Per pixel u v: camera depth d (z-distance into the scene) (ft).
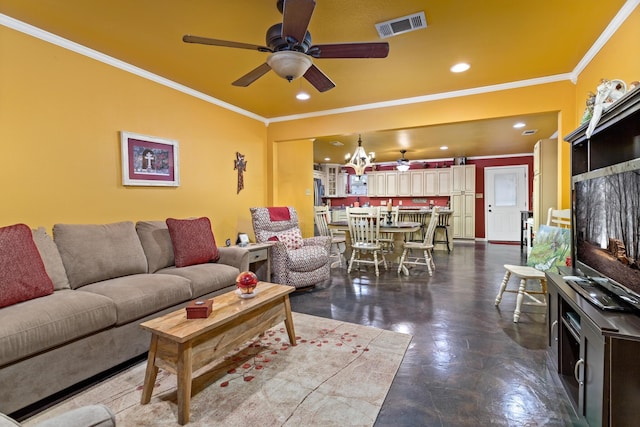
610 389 4.15
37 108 7.70
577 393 5.52
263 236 12.95
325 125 14.40
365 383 6.27
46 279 6.45
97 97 8.90
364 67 9.77
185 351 5.20
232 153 13.76
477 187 29.22
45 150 7.86
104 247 8.04
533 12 6.99
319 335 8.50
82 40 8.20
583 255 6.64
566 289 5.91
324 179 32.60
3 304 5.65
